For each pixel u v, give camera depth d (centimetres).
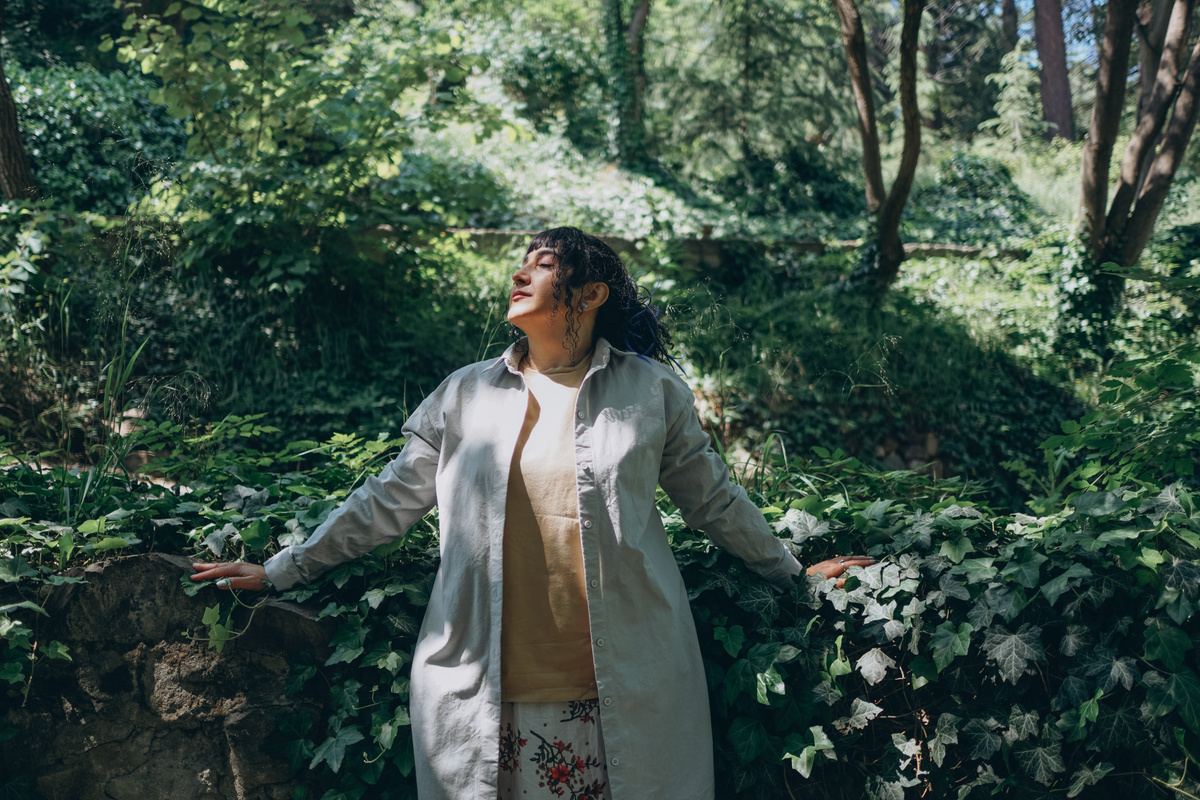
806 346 689
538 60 1177
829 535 189
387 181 827
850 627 173
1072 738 158
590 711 150
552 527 150
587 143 1173
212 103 525
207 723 172
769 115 1170
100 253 275
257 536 178
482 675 148
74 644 169
